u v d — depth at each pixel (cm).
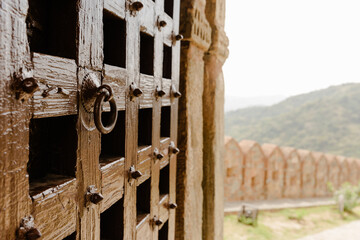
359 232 944
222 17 354
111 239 145
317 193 1334
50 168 107
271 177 1159
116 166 133
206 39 307
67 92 95
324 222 1016
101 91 108
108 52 137
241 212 898
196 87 304
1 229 74
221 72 358
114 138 142
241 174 1074
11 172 76
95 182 115
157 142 191
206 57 329
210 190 331
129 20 139
